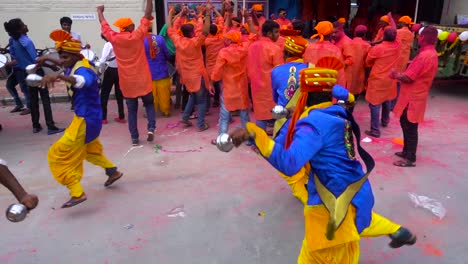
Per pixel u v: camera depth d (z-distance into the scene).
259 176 4.71
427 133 6.14
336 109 2.28
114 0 9.25
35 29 9.20
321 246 2.27
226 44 6.43
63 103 8.22
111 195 4.30
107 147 5.73
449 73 8.27
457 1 10.98
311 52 5.46
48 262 3.22
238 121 6.93
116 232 3.62
